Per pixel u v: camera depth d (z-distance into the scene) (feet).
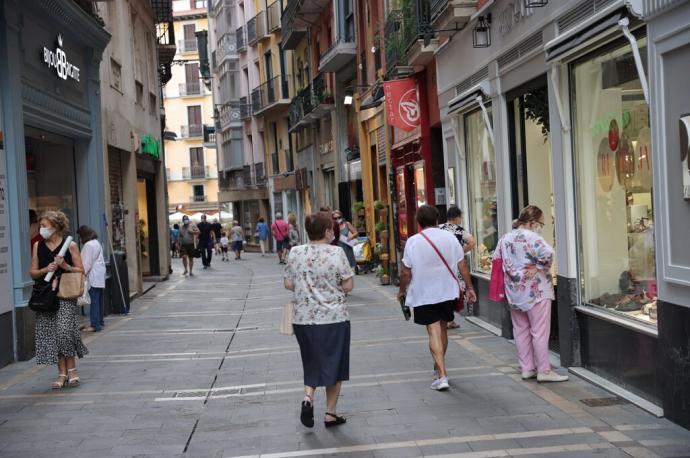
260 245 144.05
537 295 26.09
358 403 25.04
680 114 19.45
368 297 56.08
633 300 23.73
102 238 52.44
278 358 34.14
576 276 27.50
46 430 23.50
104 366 34.09
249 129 158.92
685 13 18.88
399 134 61.41
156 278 83.61
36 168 46.47
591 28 23.90
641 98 23.02
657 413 21.25
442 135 47.32
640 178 23.21
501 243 26.73
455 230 35.29
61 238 29.53
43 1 40.14
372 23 69.26
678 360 20.02
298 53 118.83
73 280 29.19
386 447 20.26
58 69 43.91
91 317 45.83
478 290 41.29
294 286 22.24
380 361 31.83
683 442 19.06
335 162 94.68
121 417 24.88
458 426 21.80
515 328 27.02
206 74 179.42
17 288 35.55
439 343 26.27
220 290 70.28
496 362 30.12
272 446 20.90
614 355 24.58
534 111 32.71
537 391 25.08
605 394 24.11
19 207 36.06
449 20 38.14
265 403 25.94
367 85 72.28
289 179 130.72
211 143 198.70
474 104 38.93
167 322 48.78
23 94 38.47
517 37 31.81
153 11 80.48
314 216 22.50
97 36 50.85
